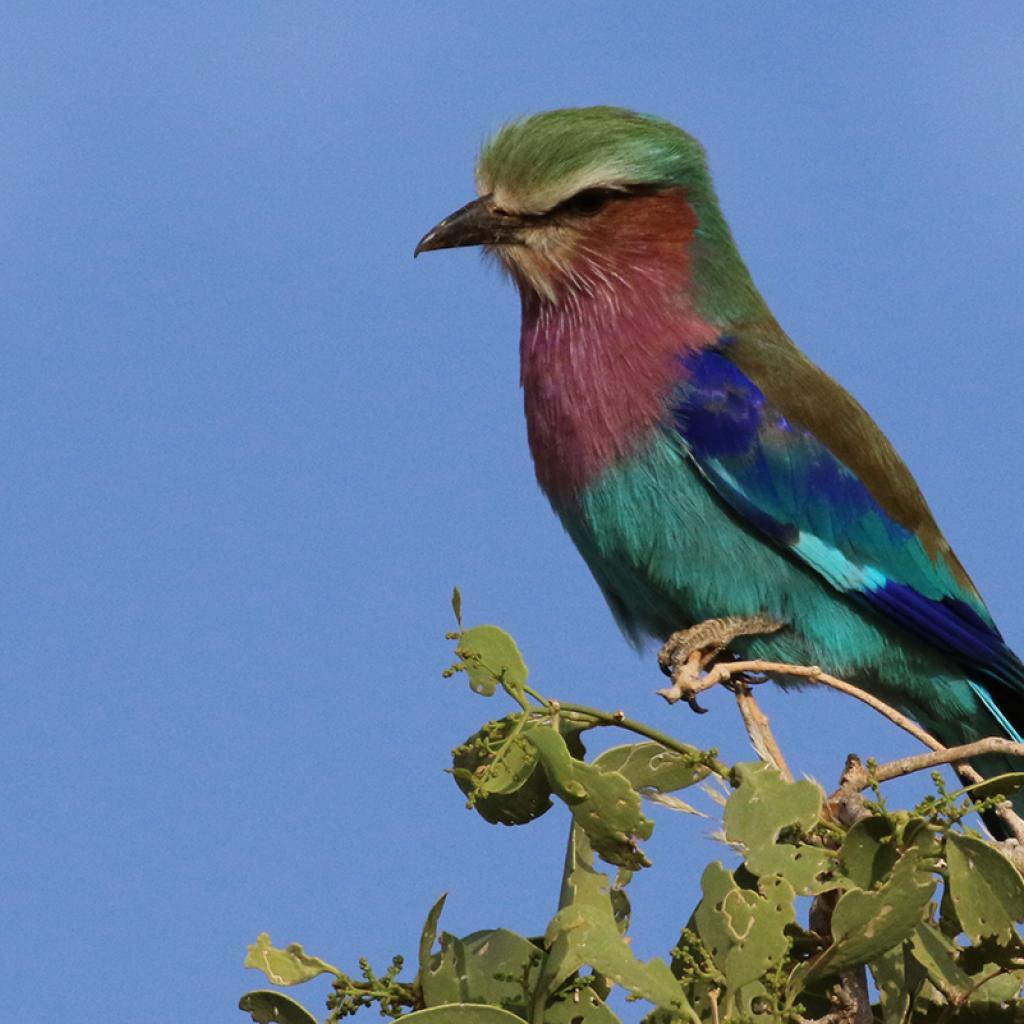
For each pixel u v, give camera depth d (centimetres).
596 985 680
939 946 655
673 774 696
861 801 697
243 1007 665
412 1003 669
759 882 632
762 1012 632
